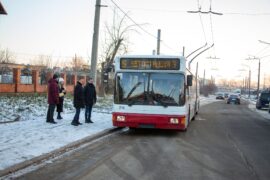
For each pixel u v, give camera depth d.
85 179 7.80
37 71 32.72
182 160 10.05
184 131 16.45
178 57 14.46
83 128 15.03
